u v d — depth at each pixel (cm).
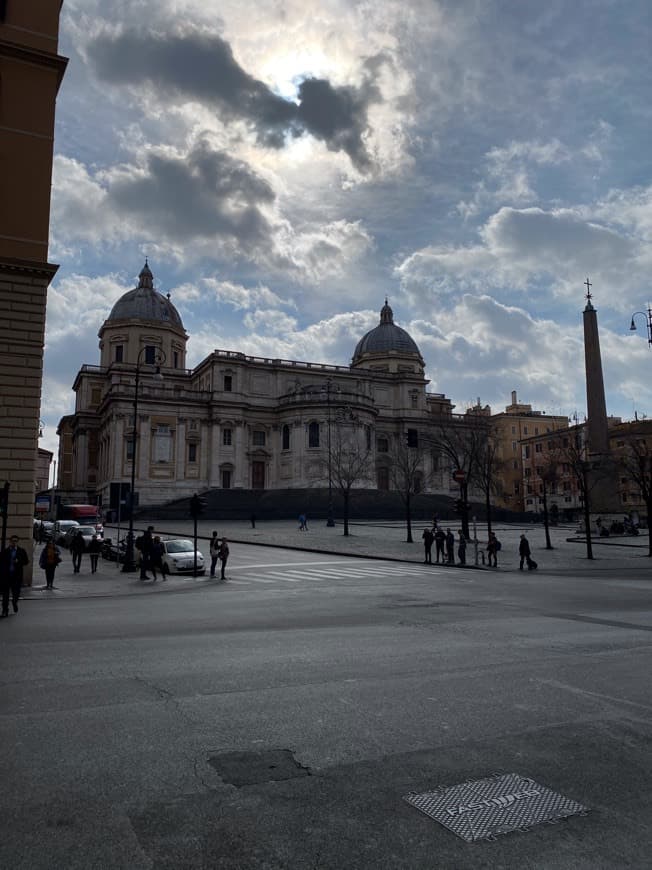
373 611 1689
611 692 873
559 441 8062
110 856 457
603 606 1791
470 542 4606
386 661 1054
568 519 9494
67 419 10862
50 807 530
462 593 2128
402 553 3984
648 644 1209
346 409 8988
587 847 470
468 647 1176
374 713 775
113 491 3203
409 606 1794
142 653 1114
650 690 884
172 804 536
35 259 2352
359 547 4272
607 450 5266
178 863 448
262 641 1233
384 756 641
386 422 10550
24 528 2312
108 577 2759
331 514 6166
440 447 6600
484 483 6506
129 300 10281
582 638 1272
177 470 8694
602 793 561
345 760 630
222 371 9231
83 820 509
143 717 755
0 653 1115
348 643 1212
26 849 465
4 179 2350
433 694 859
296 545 4359
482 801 544
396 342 11644
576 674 971
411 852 463
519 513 8000
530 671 989
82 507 5956
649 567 3325
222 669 993
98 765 615
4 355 2278
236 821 508
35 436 2319
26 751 649
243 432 9181
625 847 470
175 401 8781
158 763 620
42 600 2016
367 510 7575
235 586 2391
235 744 671
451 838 482
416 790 565
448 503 8381
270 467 9369
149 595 2130
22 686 889
